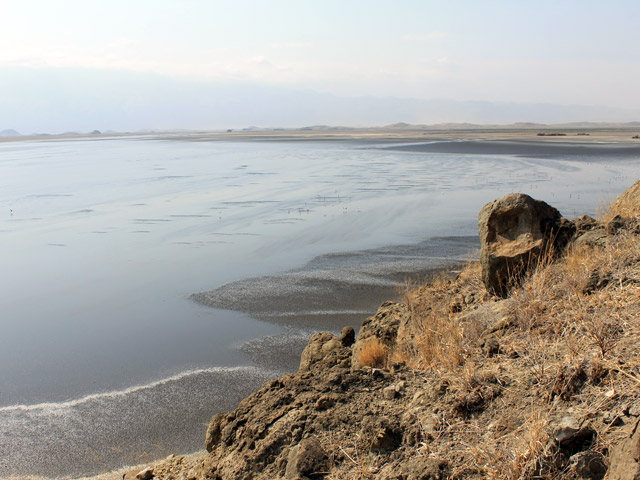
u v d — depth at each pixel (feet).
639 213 20.03
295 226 61.46
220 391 24.49
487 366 13.82
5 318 35.19
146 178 117.39
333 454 12.30
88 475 18.80
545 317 15.19
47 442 20.81
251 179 110.01
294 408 14.16
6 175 133.08
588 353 12.44
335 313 33.94
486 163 134.62
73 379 26.17
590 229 19.69
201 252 50.80
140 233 60.03
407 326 19.30
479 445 11.18
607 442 9.81
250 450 13.57
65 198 88.74
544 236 19.25
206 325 32.86
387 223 61.57
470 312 18.17
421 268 42.80
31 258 50.42
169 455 19.51
